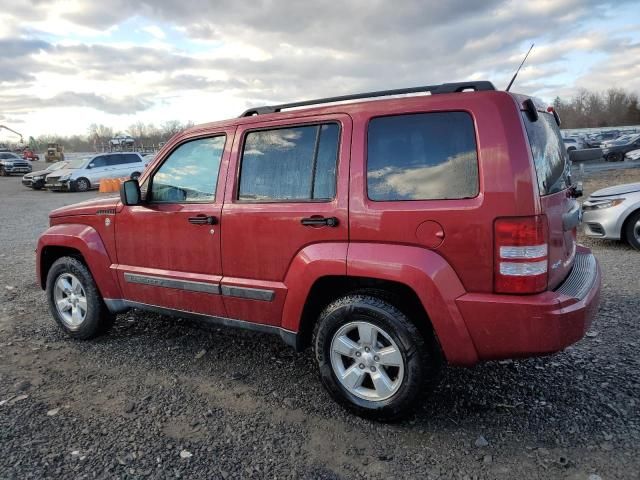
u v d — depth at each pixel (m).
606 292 5.29
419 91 3.04
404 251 2.84
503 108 2.70
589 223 7.77
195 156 3.81
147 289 4.03
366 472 2.62
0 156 37.94
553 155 3.17
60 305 4.64
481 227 2.66
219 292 3.58
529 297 2.62
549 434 2.87
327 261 3.04
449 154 2.79
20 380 3.76
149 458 2.76
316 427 3.05
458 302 2.72
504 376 3.58
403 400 2.92
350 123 3.08
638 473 2.51
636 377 3.46
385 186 2.94
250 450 2.83
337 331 3.11
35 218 14.05
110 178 24.11
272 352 4.21
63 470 2.66
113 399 3.44
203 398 3.44
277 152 3.38
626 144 33.78
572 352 3.89
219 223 3.54
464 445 2.81
